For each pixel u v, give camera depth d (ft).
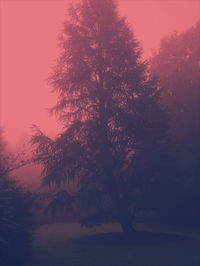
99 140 65.46
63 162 63.77
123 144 65.82
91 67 66.28
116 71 66.03
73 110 67.31
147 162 64.90
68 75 66.18
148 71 69.41
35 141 63.46
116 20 68.59
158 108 66.28
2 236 35.55
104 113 65.67
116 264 47.09
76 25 68.90
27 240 42.11
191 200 90.68
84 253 56.90
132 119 63.41
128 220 67.26
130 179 65.72
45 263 49.65
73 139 65.00
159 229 89.30
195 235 74.95
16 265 38.86
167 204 68.13
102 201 69.05
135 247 59.52
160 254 52.44
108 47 66.28
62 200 64.69
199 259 47.67
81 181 66.95
